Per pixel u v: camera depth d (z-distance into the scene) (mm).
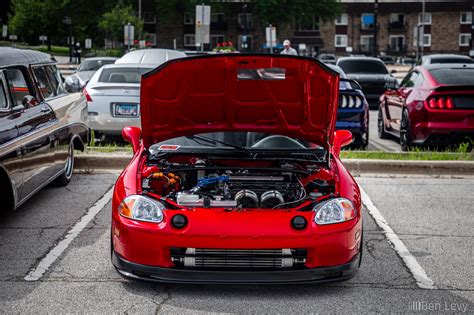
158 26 83625
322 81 5367
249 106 5691
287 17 76188
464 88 10656
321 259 4852
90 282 5242
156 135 5832
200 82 5480
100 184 8820
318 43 84688
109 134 11641
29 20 68125
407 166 9625
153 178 5387
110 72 12406
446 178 9469
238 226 4785
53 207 7617
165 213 4883
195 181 5707
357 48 85500
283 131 5879
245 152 5875
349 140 6570
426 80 11461
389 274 5508
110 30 56281
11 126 6445
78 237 6469
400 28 84812
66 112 8320
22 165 6621
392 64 69438
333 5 77688
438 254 6055
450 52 84125
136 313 4652
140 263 4883
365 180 9258
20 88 7125
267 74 5398
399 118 12297
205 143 6035
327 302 4887
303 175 5637
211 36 83875
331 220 4895
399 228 6922
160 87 5469
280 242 4773
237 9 83062
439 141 10859
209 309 4738
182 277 4820
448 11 83500
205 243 4762
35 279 5301
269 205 5070
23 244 6227
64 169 8336
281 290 5125
